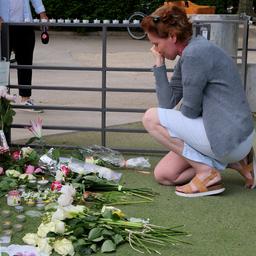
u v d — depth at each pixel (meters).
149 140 5.27
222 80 3.67
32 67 4.76
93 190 3.86
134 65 10.55
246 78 6.03
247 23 5.32
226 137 3.64
